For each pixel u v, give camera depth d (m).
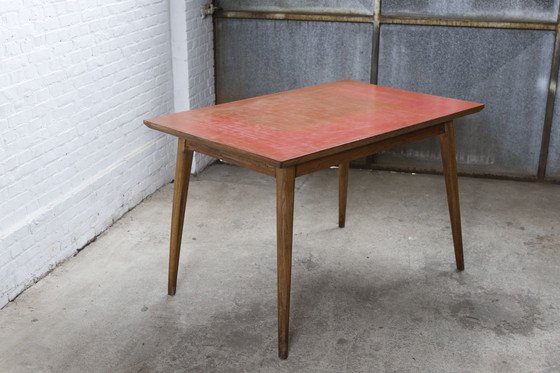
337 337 2.68
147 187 4.06
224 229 3.64
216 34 4.56
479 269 3.21
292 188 2.35
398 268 3.23
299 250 3.40
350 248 3.43
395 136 2.74
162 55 4.07
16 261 2.93
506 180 4.40
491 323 2.77
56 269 3.20
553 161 4.29
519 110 4.25
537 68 4.13
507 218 3.80
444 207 3.95
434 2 4.14
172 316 2.82
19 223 2.95
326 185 4.28
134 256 3.34
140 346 2.62
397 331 2.71
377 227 3.67
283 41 4.48
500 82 4.21
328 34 4.38
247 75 4.62
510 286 3.06
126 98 3.73
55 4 3.02
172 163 4.34
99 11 3.36
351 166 4.61
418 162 4.52
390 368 2.48
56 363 2.51
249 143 2.42
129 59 3.70
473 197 4.11
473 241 3.51
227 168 4.63
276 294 3.00
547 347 2.61
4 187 2.83
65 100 3.18
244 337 2.68
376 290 3.03
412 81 4.36
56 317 2.80
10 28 2.76
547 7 3.99
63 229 3.24
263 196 4.11
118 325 2.75
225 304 2.92
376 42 4.31
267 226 3.68
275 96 3.16
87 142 3.40
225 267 3.23
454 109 2.91
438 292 3.01
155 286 3.06
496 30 4.11
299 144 2.41
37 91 2.97
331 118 2.77
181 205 2.84
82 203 3.38
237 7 4.46
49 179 3.13
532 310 2.86
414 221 3.75
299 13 4.38
